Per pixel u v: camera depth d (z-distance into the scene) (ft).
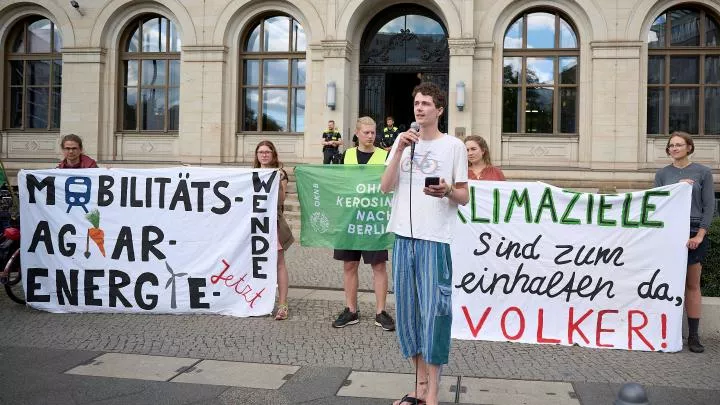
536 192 21.93
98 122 65.21
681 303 21.12
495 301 22.03
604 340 21.52
